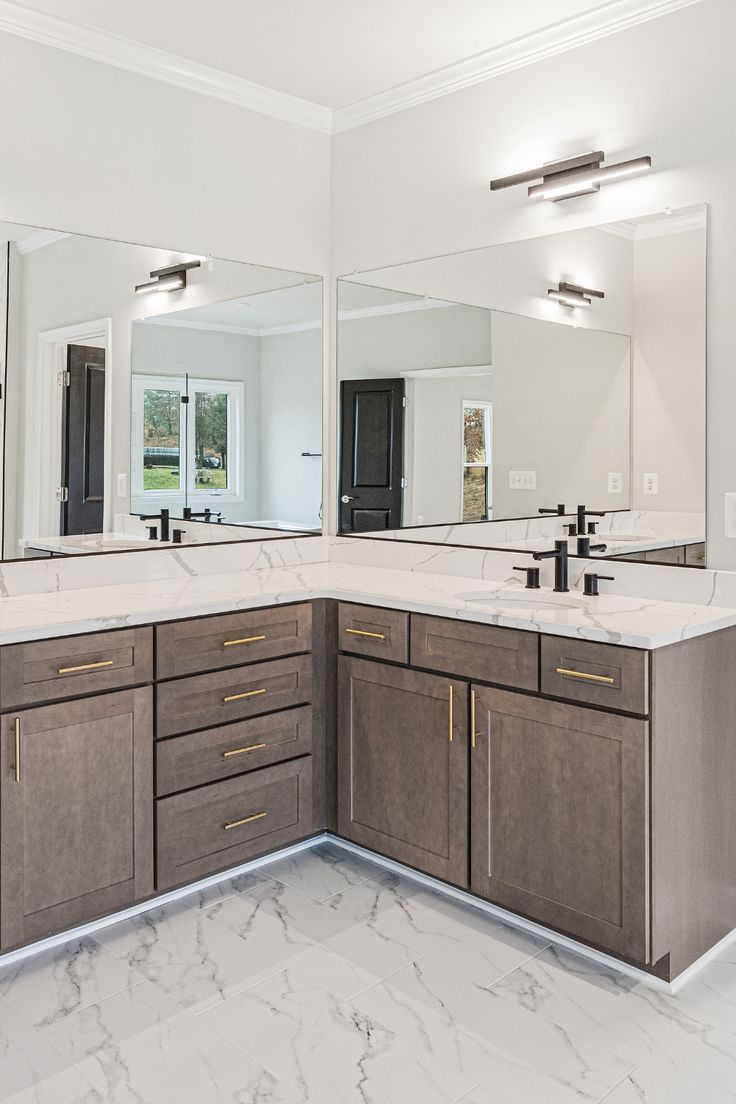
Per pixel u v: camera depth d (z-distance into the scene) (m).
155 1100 1.86
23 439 2.74
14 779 2.29
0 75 2.67
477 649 2.56
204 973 2.33
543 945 2.49
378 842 2.90
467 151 3.12
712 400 2.54
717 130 2.50
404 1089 1.89
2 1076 1.93
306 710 2.99
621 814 2.26
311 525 3.59
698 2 2.51
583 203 2.81
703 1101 1.86
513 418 3.03
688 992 2.27
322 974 2.33
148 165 3.02
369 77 3.19
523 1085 1.91
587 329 2.81
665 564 2.66
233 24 2.78
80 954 2.42
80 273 2.87
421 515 3.32
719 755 2.45
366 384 3.49
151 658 2.56
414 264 3.31
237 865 2.93
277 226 3.42
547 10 2.70
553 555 2.78
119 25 2.78
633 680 2.20
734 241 2.48
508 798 2.52
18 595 2.76
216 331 3.24
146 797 2.57
